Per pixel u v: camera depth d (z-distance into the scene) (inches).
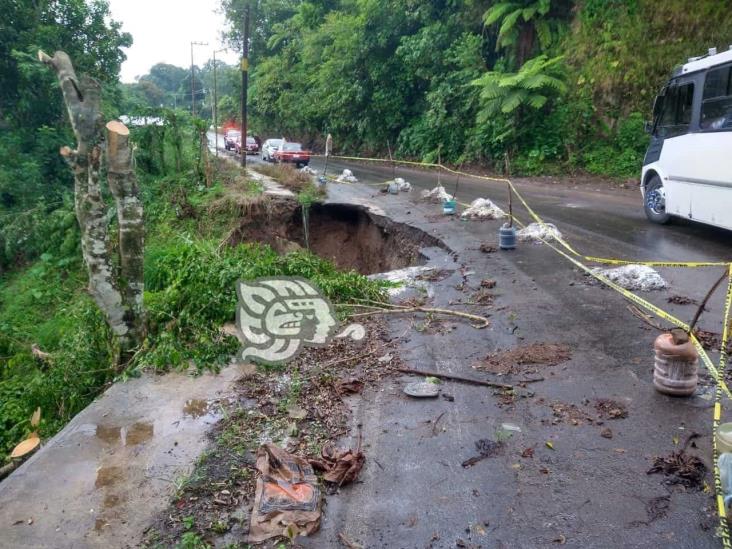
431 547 114.6
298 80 1592.0
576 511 122.7
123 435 163.8
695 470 133.4
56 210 620.1
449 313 252.7
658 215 425.7
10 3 735.7
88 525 126.0
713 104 350.3
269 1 1927.9
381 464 143.3
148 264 397.4
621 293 267.1
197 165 695.7
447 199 524.7
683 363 165.9
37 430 216.4
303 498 128.4
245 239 558.9
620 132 745.0
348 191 687.7
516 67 879.7
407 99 1165.7
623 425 155.3
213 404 181.0
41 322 435.8
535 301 264.5
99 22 811.4
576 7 824.9
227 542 118.3
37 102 748.6
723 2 665.6
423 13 1036.5
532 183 733.3
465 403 172.7
